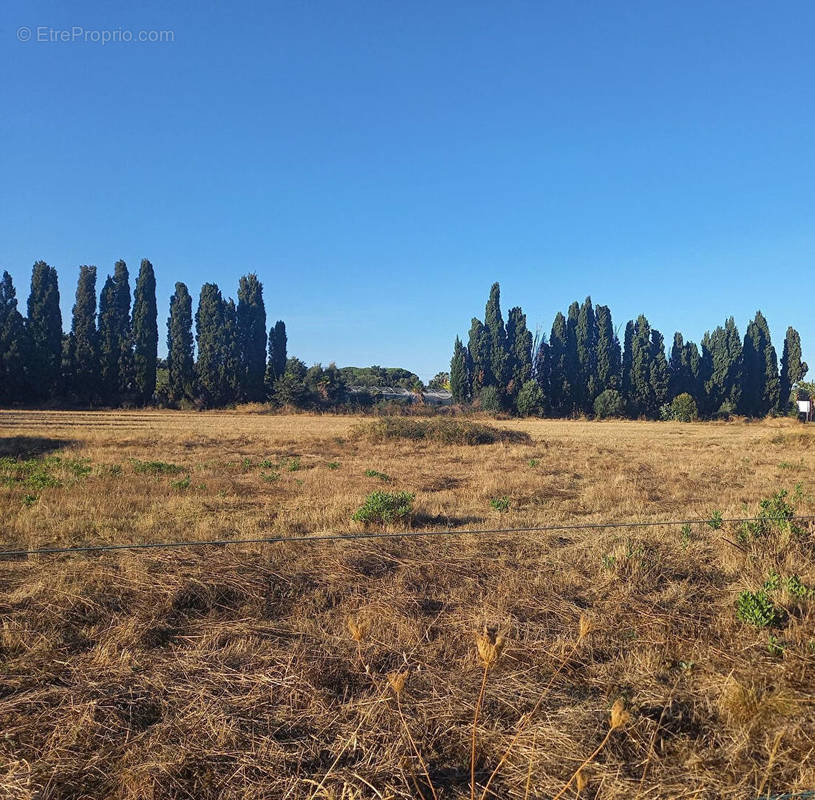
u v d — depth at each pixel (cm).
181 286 5844
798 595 555
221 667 427
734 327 6812
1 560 654
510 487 1284
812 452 2331
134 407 5588
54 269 5419
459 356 6469
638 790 304
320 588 593
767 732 357
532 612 542
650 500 1167
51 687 394
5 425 3281
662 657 462
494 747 339
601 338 6519
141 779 309
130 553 665
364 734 349
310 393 6072
